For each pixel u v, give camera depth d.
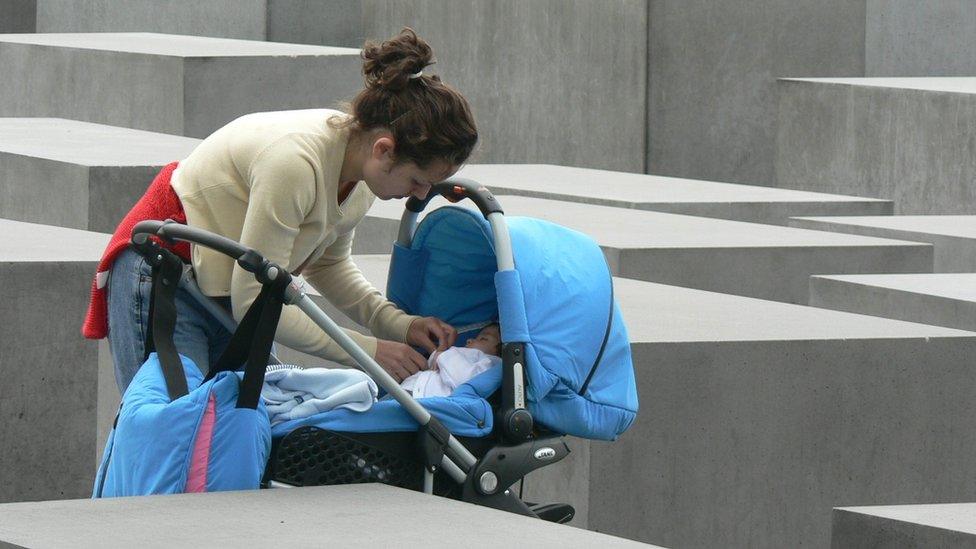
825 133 59.84
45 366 24.80
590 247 15.76
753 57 66.88
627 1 68.62
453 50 75.56
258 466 13.91
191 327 15.03
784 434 21.58
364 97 14.16
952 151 53.91
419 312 16.48
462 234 15.53
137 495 13.80
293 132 14.28
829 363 21.77
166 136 43.56
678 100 68.25
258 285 14.21
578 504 20.61
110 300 15.09
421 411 14.20
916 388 22.34
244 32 82.69
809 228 40.25
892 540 16.31
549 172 48.44
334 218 14.68
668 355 20.81
